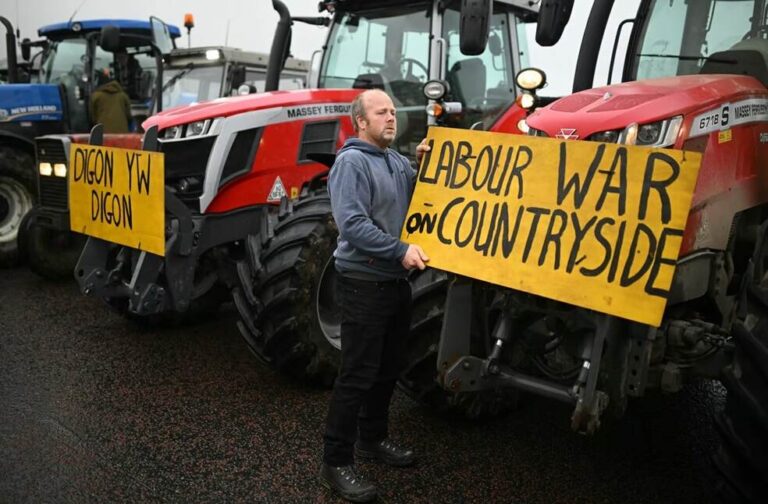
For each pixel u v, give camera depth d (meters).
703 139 2.44
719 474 2.10
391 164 2.55
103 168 3.62
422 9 4.40
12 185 5.82
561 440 3.03
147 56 7.36
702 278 2.46
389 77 4.51
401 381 3.13
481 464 2.81
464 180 2.44
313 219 3.46
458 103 4.43
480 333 2.60
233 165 3.76
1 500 2.46
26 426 3.03
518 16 5.11
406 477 2.70
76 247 5.36
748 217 2.81
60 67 7.17
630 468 2.80
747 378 1.99
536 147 2.30
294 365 3.41
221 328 4.45
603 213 2.14
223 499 2.53
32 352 3.92
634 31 3.43
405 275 2.54
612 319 2.19
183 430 3.04
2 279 5.50
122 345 4.08
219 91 7.85
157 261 3.51
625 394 2.25
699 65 3.29
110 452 2.83
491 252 2.33
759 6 3.20
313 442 2.96
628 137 2.39
